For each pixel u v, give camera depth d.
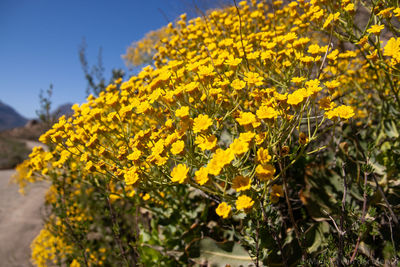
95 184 3.22
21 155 18.53
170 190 3.08
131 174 2.00
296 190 2.86
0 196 9.42
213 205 3.15
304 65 2.32
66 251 4.30
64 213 3.47
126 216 4.33
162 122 2.26
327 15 2.82
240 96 2.17
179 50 3.59
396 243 2.04
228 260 2.45
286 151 1.98
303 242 1.94
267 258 2.25
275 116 1.74
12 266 5.81
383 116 3.05
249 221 2.00
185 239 2.91
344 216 1.90
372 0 2.42
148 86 2.55
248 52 2.72
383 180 2.48
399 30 2.36
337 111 1.74
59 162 2.75
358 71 3.65
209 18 4.06
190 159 1.93
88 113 2.80
